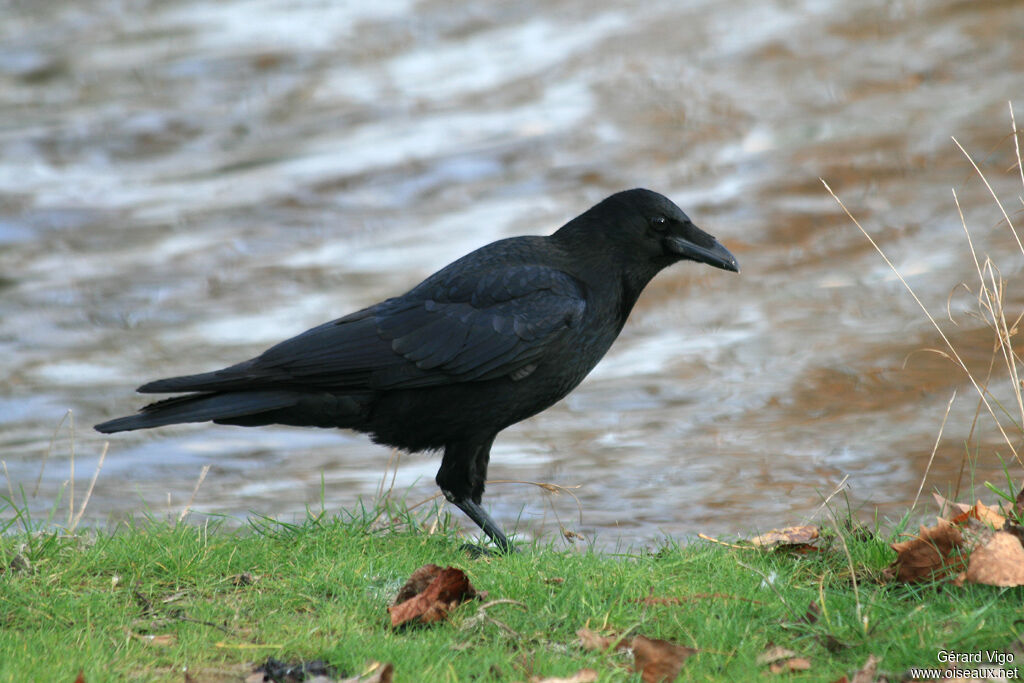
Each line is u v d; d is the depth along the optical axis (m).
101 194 23.41
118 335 16.53
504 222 20.31
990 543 6.47
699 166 21.95
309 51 32.28
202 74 30.98
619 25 31.62
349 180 23.02
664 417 13.16
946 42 27.23
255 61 31.58
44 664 5.73
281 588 6.83
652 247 8.38
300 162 24.42
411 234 20.16
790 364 14.38
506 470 11.88
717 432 12.53
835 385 13.61
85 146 26.34
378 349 7.95
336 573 6.94
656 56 28.62
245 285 18.41
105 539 7.58
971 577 6.35
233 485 11.77
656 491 10.94
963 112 23.06
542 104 26.30
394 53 31.47
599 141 23.69
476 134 24.95
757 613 6.36
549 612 6.42
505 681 5.63
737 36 29.48
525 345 7.99
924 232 18.19
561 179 22.06
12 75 32.00
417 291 8.24
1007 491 9.95
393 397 8.06
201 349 15.83
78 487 11.74
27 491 11.55
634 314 16.75
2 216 22.25
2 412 13.98
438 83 28.67
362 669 5.73
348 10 36.19
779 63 27.17
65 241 20.84
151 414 7.82
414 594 6.48
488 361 7.95
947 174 20.33
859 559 7.10
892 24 29.06
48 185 23.94
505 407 8.15
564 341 8.13
